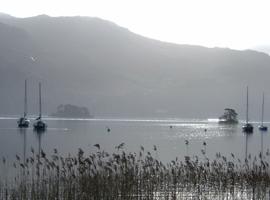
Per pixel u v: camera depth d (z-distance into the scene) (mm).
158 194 49062
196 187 53125
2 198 47375
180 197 48562
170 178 54656
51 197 44562
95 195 45250
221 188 52938
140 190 47875
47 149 139000
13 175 67688
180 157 111062
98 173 48375
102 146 153000
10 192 50188
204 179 55906
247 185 54906
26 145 158750
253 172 55000
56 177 50906
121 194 46250
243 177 57062
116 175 48500
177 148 148000
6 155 116312
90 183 46188
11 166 81875
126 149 139875
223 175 56781
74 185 46562
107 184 46781
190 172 56656
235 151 139875
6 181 55031
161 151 133000
